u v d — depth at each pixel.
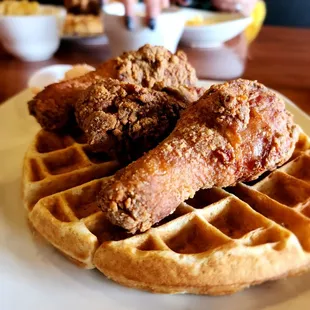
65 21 0.49
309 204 0.20
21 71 0.44
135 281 0.18
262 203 0.20
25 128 0.31
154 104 0.21
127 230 0.18
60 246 0.19
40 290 0.18
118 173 0.18
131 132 0.21
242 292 0.18
